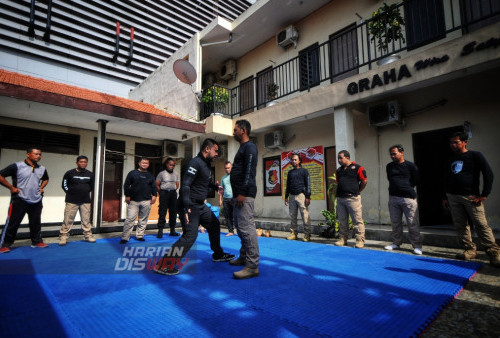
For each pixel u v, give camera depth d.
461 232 3.68
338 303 2.15
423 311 1.99
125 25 13.64
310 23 8.59
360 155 6.95
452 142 3.68
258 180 9.55
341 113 6.16
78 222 7.71
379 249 4.53
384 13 5.55
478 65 4.41
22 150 7.02
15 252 4.28
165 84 10.88
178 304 2.13
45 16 11.51
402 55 6.51
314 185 8.01
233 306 2.09
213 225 3.51
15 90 5.28
